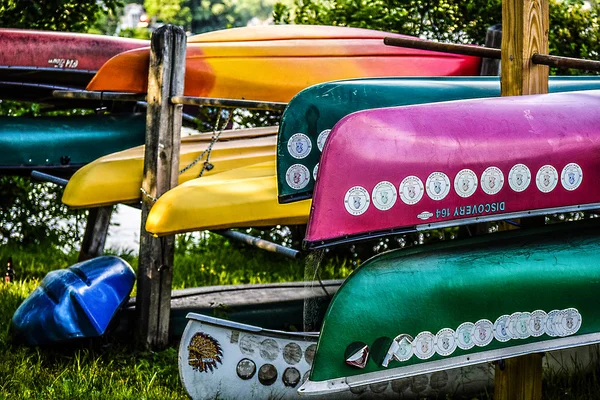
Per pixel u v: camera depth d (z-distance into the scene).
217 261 8.00
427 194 3.48
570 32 7.11
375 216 3.40
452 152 3.52
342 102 4.12
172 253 5.38
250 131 6.52
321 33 6.28
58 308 5.02
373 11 7.80
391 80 4.39
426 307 3.50
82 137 7.15
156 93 5.29
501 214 3.60
